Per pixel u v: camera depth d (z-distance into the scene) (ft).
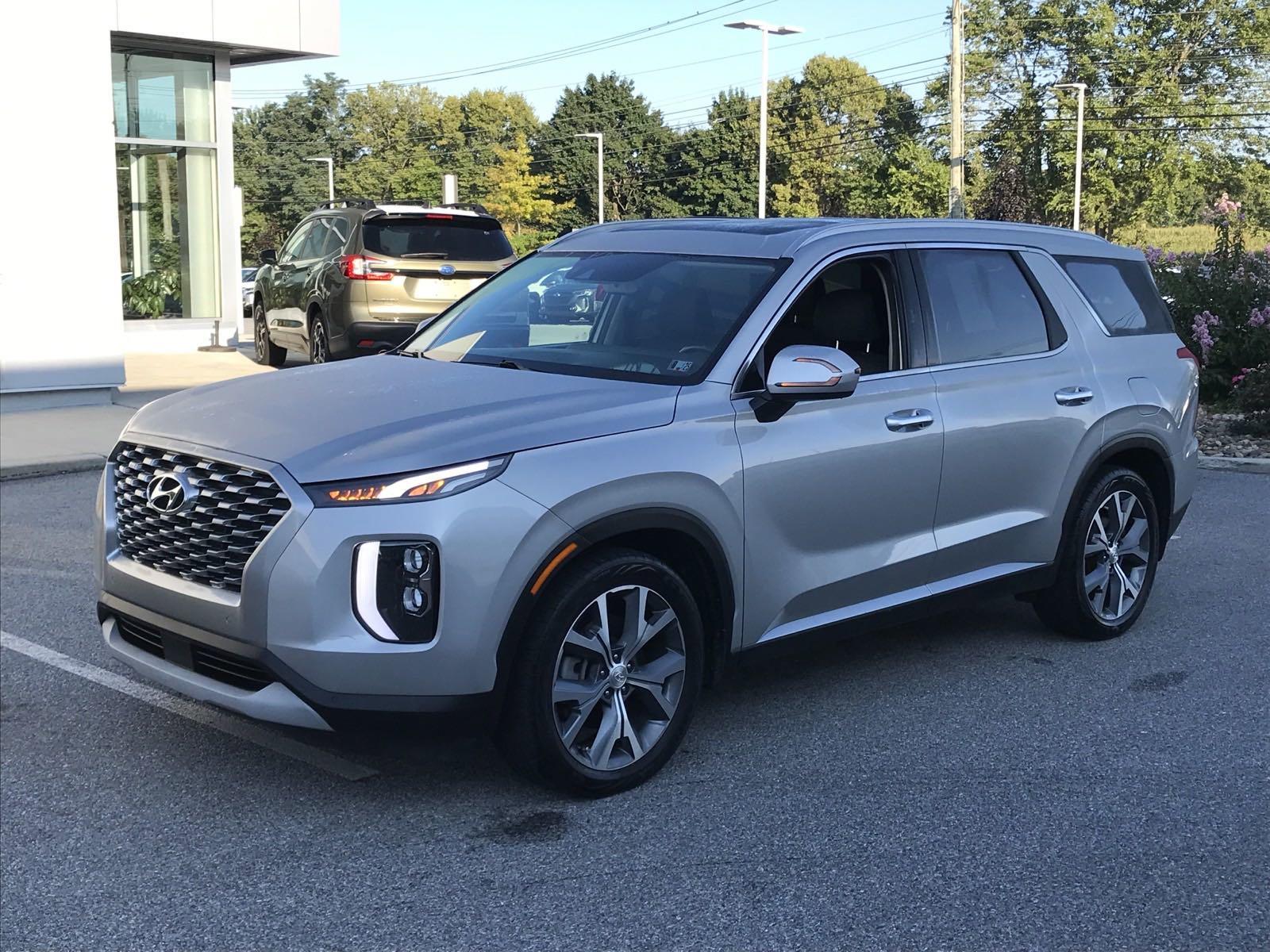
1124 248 20.56
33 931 10.87
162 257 60.23
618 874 11.87
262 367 53.93
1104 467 18.99
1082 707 16.48
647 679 13.62
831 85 331.98
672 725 13.92
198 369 52.95
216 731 15.37
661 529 13.55
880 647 19.07
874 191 263.29
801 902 11.38
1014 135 235.61
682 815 13.14
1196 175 227.81
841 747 15.01
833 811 13.26
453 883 11.69
